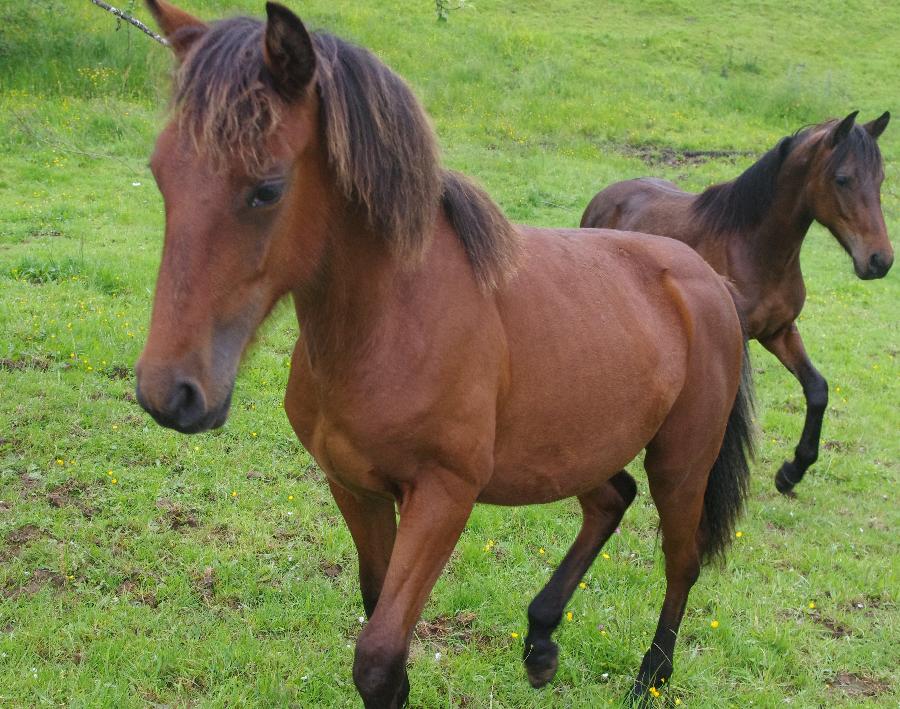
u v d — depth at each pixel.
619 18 22.06
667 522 3.23
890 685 3.42
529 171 12.39
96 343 5.47
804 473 5.18
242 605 3.38
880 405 6.73
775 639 3.56
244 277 1.86
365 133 2.02
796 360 5.36
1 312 5.72
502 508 4.40
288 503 4.15
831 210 5.10
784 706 3.20
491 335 2.40
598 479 2.88
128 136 11.43
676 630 3.24
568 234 3.03
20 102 11.70
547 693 3.12
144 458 4.34
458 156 12.65
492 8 21.50
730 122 16.84
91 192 9.43
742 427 3.45
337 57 2.03
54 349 5.33
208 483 4.19
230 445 4.61
